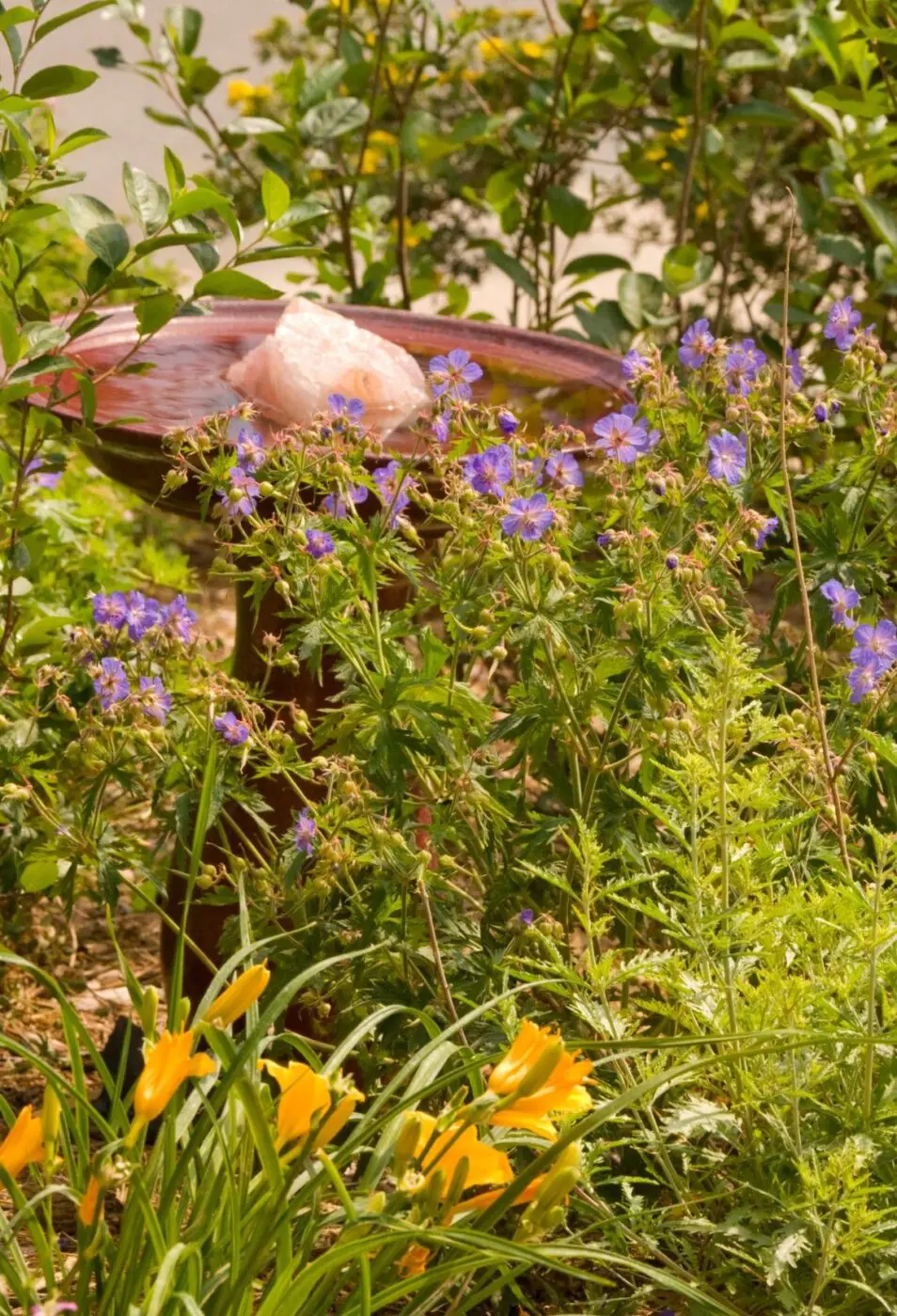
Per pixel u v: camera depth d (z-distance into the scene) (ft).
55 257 20.06
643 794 8.41
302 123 15.39
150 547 14.46
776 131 19.44
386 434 9.53
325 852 7.84
